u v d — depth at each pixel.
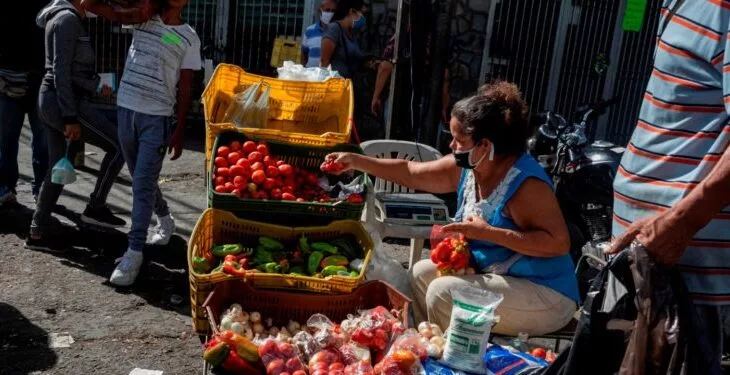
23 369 3.68
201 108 9.09
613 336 2.38
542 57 9.08
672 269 2.26
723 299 2.36
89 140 5.14
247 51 9.28
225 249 3.78
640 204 2.45
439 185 3.82
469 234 3.26
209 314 3.21
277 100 4.72
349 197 3.98
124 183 6.73
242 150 4.16
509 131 3.21
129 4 4.41
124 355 3.91
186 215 6.06
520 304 3.31
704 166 2.26
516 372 2.96
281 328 3.42
